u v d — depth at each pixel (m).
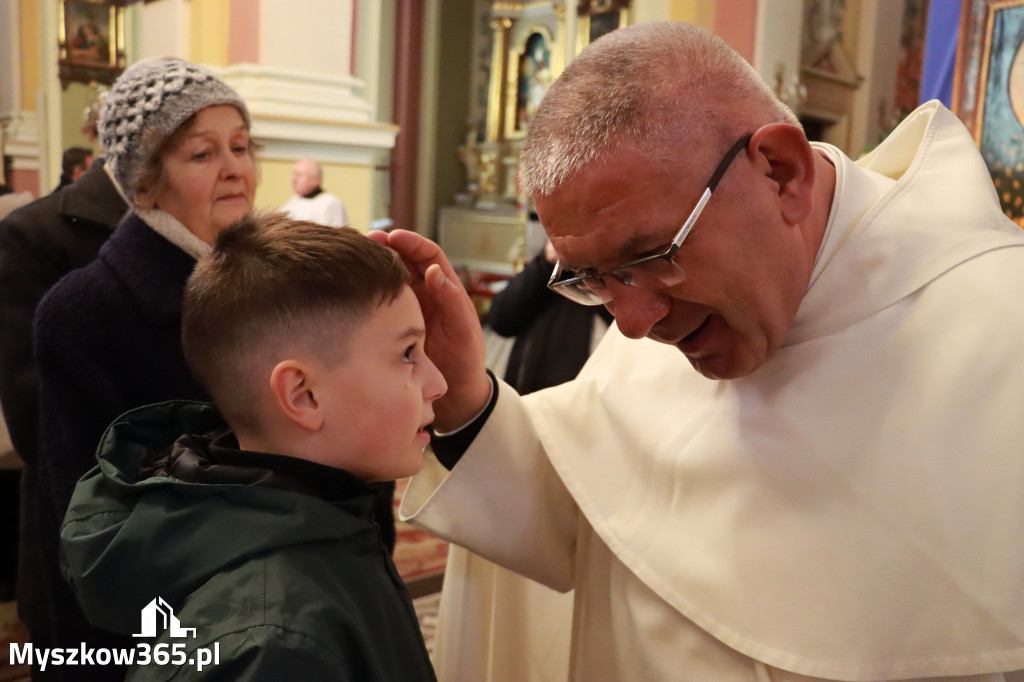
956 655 0.99
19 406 1.87
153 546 1.00
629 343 1.45
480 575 1.54
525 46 11.58
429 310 1.34
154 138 1.67
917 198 1.20
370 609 1.05
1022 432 1.02
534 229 2.97
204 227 1.73
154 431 1.28
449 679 1.53
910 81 8.59
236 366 1.10
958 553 1.01
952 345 1.09
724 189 1.00
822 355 1.15
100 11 8.23
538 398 1.47
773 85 5.52
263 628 0.92
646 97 0.99
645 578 1.20
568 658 1.59
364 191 5.98
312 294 1.06
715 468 1.19
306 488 1.06
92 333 1.64
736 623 1.10
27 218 2.02
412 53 11.77
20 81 8.86
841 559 1.06
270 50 5.56
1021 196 3.06
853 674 1.02
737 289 1.04
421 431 1.18
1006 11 3.06
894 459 1.07
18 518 3.12
